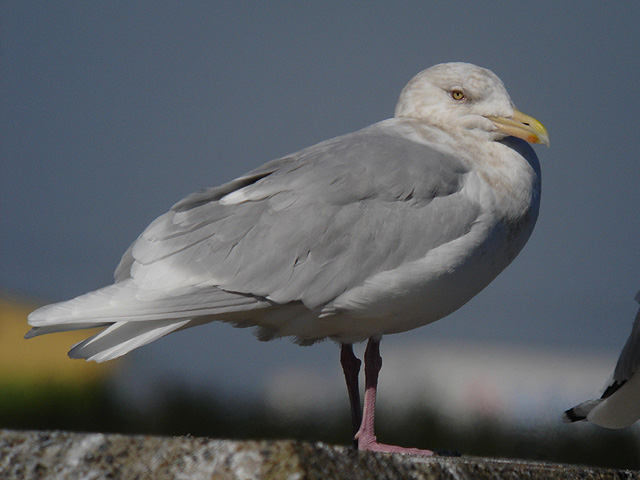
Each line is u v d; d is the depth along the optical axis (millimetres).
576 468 7477
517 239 9453
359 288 8609
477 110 9867
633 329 9195
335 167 8891
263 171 9141
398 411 17297
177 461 6230
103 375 17609
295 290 8531
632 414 9484
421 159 9117
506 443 15070
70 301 8172
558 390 21156
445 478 6746
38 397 16031
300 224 8633
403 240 8727
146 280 8453
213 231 8672
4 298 29703
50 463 6285
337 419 15828
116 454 6301
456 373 25859
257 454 6160
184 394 16562
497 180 9352
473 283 9156
